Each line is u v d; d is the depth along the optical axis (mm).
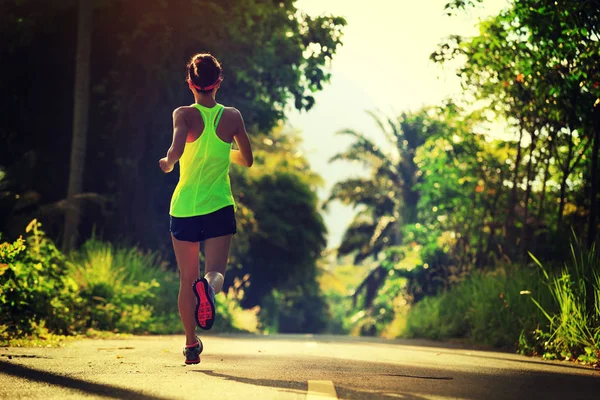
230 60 29969
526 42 18578
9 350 11297
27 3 28375
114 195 30844
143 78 29859
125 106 29938
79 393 6188
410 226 32938
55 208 25109
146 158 30938
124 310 21391
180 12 28594
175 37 29250
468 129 25031
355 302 67375
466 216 27266
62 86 31047
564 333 13250
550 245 21141
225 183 8508
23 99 30922
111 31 29359
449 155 26766
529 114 21094
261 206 52219
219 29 29203
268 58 29906
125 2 28094
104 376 7457
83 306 19641
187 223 8344
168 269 30844
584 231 19812
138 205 30547
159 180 31047
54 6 27984
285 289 60875
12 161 30672
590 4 15750
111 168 31266
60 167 31156
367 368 9133
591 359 11961
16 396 6004
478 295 20953
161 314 24375
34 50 30312
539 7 16922
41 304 16750
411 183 58812
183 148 8219
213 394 6258
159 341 16000
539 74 18438
